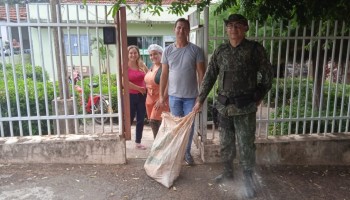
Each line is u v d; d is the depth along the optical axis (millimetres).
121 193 3480
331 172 4125
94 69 9945
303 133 4500
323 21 4266
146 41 15719
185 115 4125
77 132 4348
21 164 4082
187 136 3809
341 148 4332
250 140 3449
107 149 4160
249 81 3340
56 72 5457
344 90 4352
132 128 6492
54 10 4457
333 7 3852
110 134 4289
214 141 4402
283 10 4098
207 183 3740
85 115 4242
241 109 3338
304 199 3432
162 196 3436
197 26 4520
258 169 4160
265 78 3330
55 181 3701
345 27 4133
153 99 4633
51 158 4121
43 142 4070
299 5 4027
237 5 4688
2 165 4039
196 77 4102
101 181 3734
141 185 3664
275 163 4301
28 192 3453
